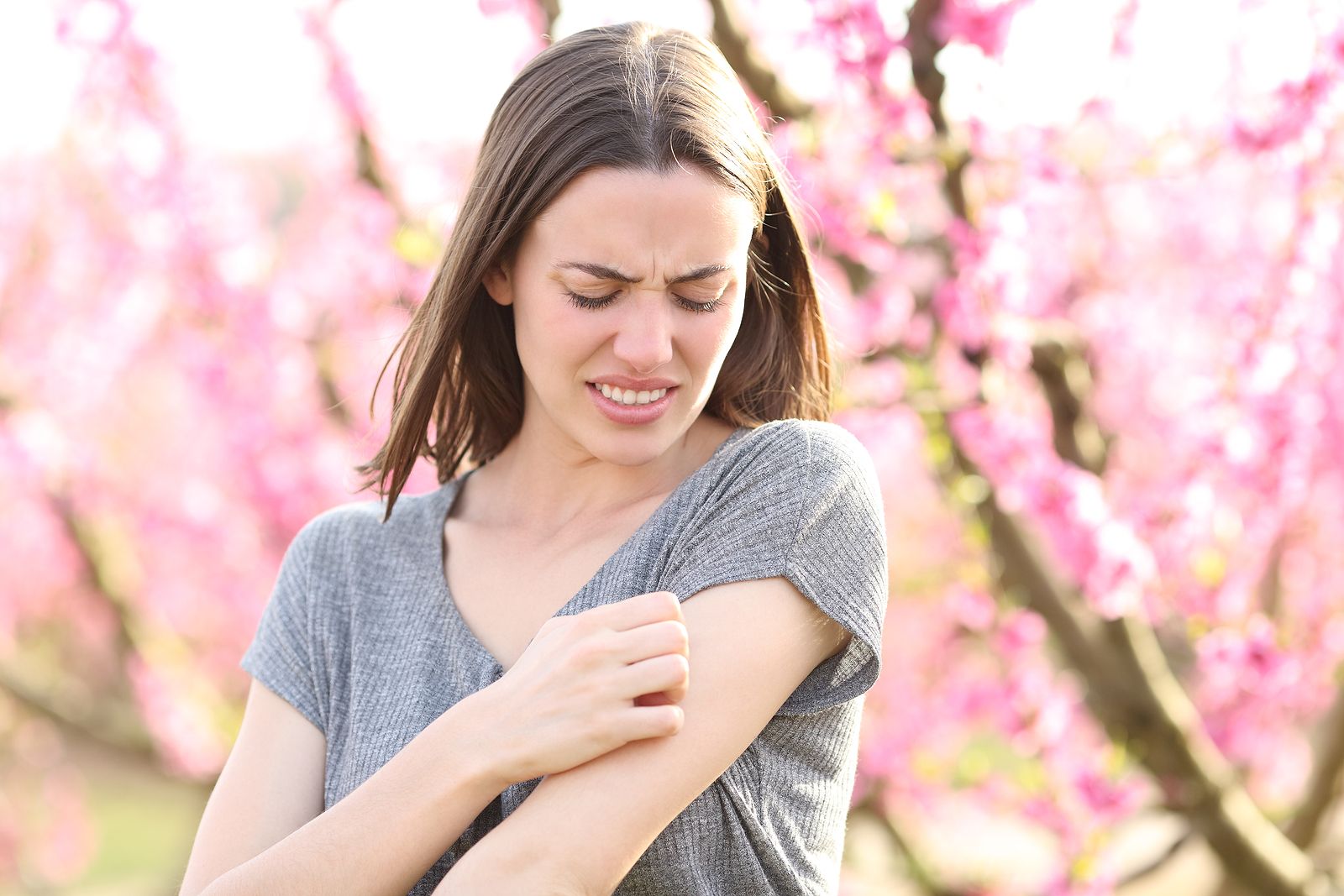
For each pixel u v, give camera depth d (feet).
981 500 15.79
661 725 5.18
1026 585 16.56
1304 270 17.29
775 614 5.59
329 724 6.48
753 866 5.65
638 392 5.77
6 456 28.12
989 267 14.98
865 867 23.75
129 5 23.16
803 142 14.29
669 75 5.68
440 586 6.49
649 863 5.52
